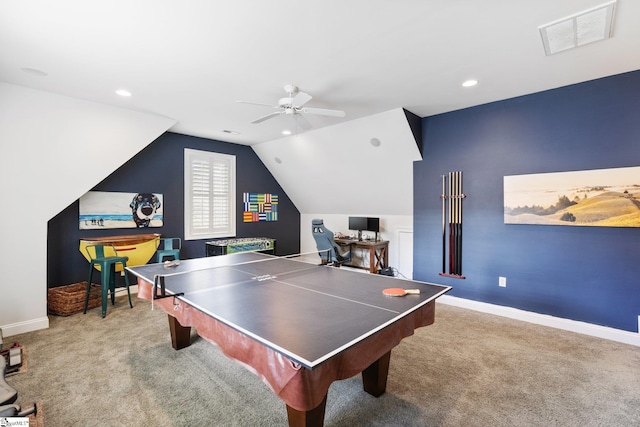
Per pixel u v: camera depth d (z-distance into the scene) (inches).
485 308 150.5
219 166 225.8
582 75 115.9
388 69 110.0
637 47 94.7
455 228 160.2
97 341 119.0
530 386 89.5
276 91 130.5
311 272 111.3
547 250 133.6
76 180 143.6
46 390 87.4
